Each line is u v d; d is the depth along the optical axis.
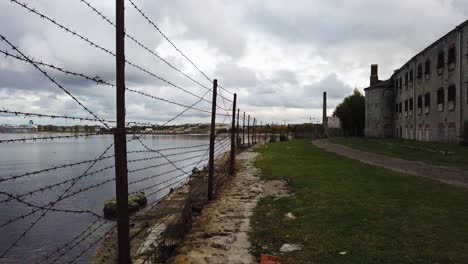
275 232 7.40
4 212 18.84
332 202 9.82
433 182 12.73
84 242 14.23
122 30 4.53
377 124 52.12
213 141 11.05
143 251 7.72
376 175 14.84
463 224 7.39
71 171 31.27
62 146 64.75
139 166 33.16
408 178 13.82
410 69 40.12
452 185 12.05
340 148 35.31
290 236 7.09
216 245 6.75
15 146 68.44
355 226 7.52
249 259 6.09
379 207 9.03
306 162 21.61
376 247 6.27
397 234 6.89
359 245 6.39
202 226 8.06
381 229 7.23
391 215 8.23
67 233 15.73
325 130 78.44
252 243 6.84
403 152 26.50
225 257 6.18
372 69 58.31
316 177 14.79
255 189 12.61
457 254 5.83
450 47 29.00
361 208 8.98
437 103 31.77
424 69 35.16
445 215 8.11
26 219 17.66
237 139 34.53
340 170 16.89
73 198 22.22
